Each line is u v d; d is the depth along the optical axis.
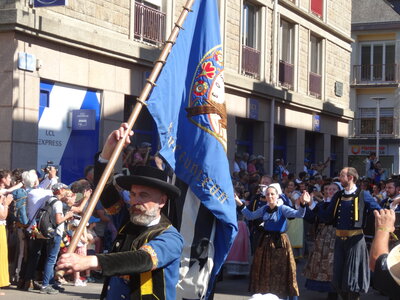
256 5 23.91
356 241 9.28
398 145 40.38
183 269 5.67
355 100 41.28
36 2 14.23
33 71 14.37
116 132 4.25
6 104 13.98
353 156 41.16
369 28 40.50
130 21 17.28
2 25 13.90
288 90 25.88
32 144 14.34
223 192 5.71
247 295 11.23
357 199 9.34
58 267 3.45
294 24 26.45
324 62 29.00
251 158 21.59
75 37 15.15
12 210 11.16
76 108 15.73
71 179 15.58
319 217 9.72
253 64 23.44
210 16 5.94
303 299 11.33
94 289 11.36
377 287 3.09
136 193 4.02
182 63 5.65
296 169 26.47
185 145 5.76
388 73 40.66
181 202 5.76
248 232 13.36
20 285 11.00
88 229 11.93
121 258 3.62
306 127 27.30
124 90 17.05
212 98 5.82
